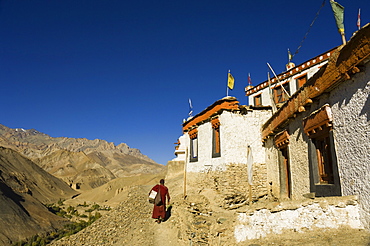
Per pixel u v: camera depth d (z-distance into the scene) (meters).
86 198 87.94
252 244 6.48
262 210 7.01
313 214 6.15
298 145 9.01
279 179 10.78
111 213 16.56
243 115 12.73
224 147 12.25
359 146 5.72
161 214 10.88
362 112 5.62
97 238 12.72
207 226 8.39
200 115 15.13
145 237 10.35
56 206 74.25
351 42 5.61
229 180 11.68
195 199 10.98
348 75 5.88
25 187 84.12
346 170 6.18
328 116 6.84
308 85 7.80
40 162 199.62
